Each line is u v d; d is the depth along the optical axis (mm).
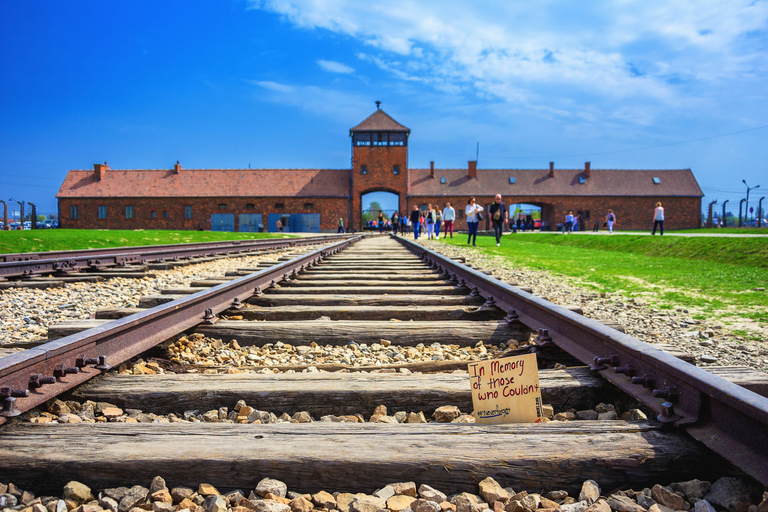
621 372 2180
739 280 7434
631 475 1618
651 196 58844
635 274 8539
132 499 1526
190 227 55656
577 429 1790
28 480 1599
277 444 1677
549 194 59062
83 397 2244
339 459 1610
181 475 1606
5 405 1815
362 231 55938
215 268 10367
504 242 20562
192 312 3592
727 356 3496
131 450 1631
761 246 10383
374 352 3367
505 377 2082
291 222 55500
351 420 2189
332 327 3578
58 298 6137
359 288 5488
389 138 55344
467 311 4234
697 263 10406
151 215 55750
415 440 1710
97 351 2463
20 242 12797
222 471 1606
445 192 59094
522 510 1494
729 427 1583
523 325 3633
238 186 56500
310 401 2262
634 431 1773
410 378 2395
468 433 1769
